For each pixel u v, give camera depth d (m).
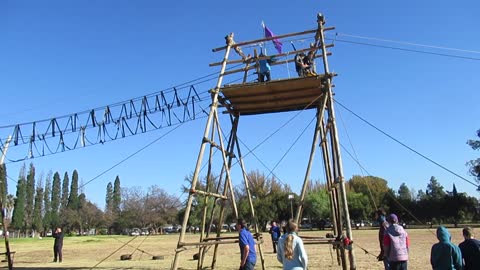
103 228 120.81
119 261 23.16
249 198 16.11
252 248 11.10
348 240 12.62
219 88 14.80
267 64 15.21
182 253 29.30
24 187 116.69
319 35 14.63
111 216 118.19
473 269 7.97
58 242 24.80
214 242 13.34
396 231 10.10
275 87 14.33
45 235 121.38
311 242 12.99
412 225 84.06
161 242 50.00
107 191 138.50
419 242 32.56
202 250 16.03
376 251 24.70
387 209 83.06
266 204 77.44
